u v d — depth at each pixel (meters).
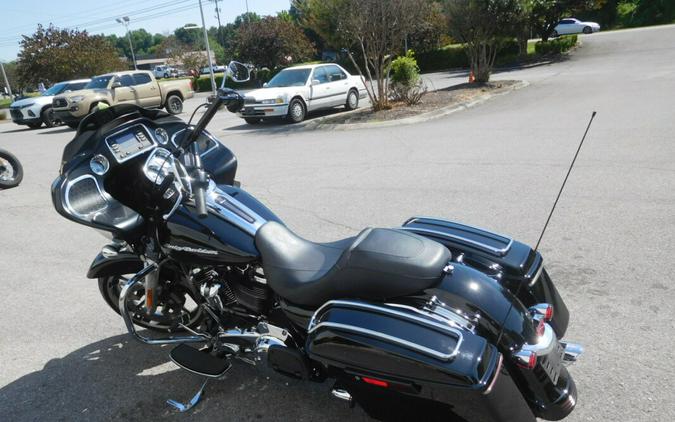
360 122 13.77
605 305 3.91
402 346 2.22
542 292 2.88
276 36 40.72
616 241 4.95
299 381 3.42
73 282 5.27
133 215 3.26
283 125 15.59
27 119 21.94
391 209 6.53
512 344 2.40
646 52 26.55
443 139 10.65
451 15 20.06
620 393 3.02
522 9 19.56
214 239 3.02
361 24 14.20
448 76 29.84
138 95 21.31
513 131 10.66
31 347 4.10
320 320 2.50
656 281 4.17
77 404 3.38
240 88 42.53
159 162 3.24
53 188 3.10
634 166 7.21
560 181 6.93
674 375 3.12
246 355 3.27
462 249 2.98
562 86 17.75
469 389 2.06
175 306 3.85
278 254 2.87
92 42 36.00
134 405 3.33
